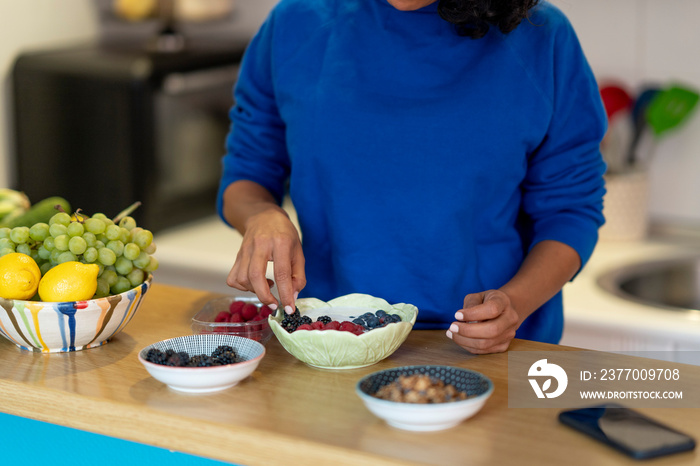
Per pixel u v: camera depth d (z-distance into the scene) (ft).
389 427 3.06
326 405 3.26
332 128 4.34
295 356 3.66
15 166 8.47
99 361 3.76
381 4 4.35
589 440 2.96
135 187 7.75
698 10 7.32
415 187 4.28
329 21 4.46
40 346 3.82
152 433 3.21
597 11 7.73
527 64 4.25
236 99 5.07
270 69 4.79
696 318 5.82
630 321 5.82
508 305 3.80
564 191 4.45
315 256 4.65
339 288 4.50
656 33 7.53
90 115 7.80
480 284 4.47
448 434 3.01
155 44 8.69
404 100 4.28
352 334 3.48
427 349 3.92
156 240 7.85
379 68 4.33
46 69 7.95
